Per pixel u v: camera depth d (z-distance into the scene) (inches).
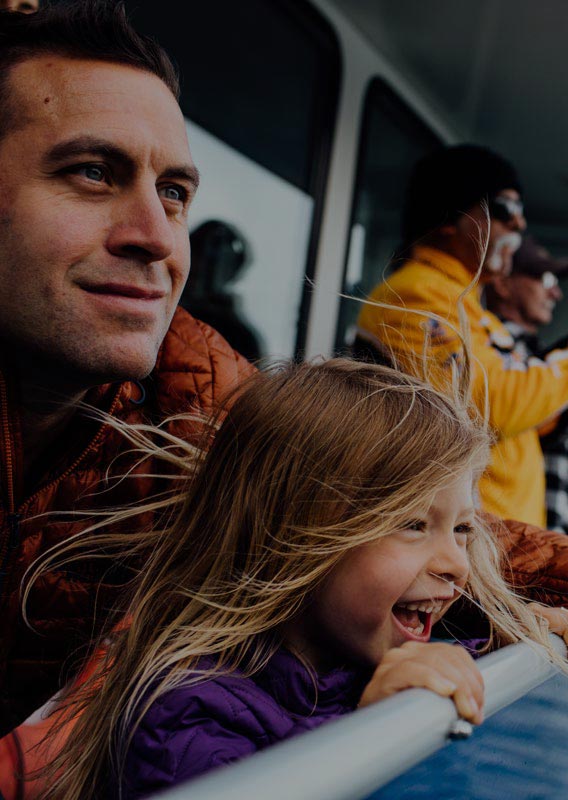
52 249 34.3
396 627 33.4
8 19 36.0
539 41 124.8
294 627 34.9
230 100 106.9
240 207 110.9
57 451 41.2
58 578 44.4
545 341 206.2
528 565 47.3
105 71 35.6
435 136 150.5
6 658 45.1
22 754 39.4
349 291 131.7
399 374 40.0
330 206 123.1
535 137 162.2
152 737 30.4
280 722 32.1
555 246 201.0
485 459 37.4
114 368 35.8
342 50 121.0
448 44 128.3
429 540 33.6
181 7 97.6
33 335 35.2
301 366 40.2
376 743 18.8
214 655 34.2
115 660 37.8
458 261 80.0
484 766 23.1
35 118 34.6
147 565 40.4
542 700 28.2
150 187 35.6
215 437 39.4
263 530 35.4
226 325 111.7
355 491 33.9
